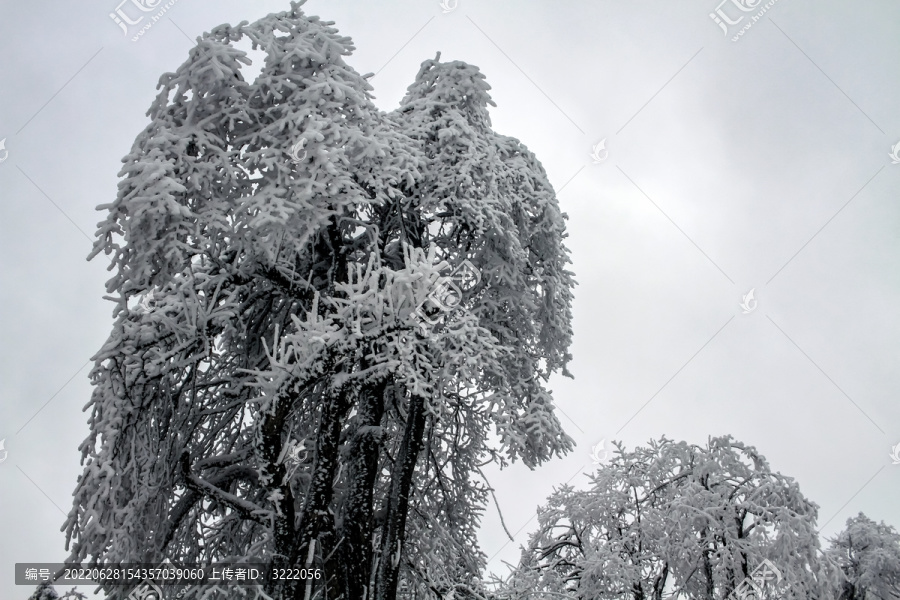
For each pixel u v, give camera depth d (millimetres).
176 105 9953
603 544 15664
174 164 9344
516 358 12500
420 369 9672
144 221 9109
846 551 19984
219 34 10117
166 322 9242
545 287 13414
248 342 11930
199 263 10391
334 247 11234
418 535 12852
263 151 9539
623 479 16672
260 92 10016
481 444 13945
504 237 11906
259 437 9047
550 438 11664
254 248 9773
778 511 14312
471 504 14391
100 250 9172
